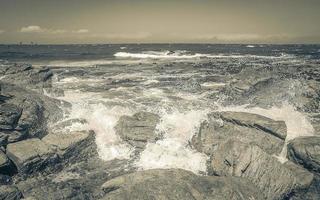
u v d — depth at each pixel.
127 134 14.16
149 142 13.95
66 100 18.27
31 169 11.65
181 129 14.57
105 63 47.72
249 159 11.13
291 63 40.66
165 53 79.00
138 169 12.65
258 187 10.61
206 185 9.96
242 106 17.16
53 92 19.94
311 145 12.16
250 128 13.64
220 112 15.09
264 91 18.27
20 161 11.45
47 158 12.09
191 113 15.64
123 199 9.22
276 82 19.16
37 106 14.56
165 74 32.75
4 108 13.05
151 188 9.65
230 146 11.81
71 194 10.25
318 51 81.50
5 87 15.61
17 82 19.73
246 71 21.23
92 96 20.66
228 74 31.64
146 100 19.30
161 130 14.43
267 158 11.16
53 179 11.76
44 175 11.98
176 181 10.11
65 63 48.31
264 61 45.44
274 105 16.94
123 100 19.09
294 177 10.85
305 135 14.06
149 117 14.90
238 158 11.27
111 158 13.55
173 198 9.30
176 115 15.45
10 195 9.40
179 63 43.91
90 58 62.38
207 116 15.21
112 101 18.53
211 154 12.86
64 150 12.61
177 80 28.25
